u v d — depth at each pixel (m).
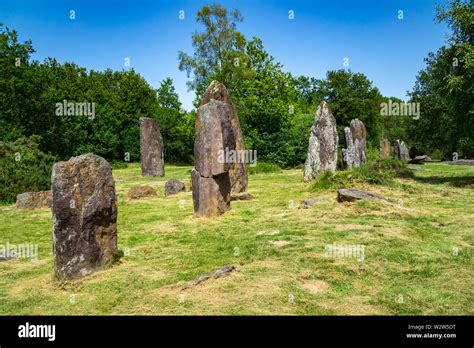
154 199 16.34
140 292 6.16
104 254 7.27
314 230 9.17
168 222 11.37
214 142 11.18
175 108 60.69
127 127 53.22
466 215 10.50
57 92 36.09
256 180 21.72
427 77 38.59
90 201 6.98
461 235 8.71
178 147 51.38
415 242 8.18
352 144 25.41
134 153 52.06
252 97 31.23
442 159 46.19
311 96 59.62
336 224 9.62
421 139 43.94
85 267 6.92
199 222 10.88
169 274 6.94
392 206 11.39
